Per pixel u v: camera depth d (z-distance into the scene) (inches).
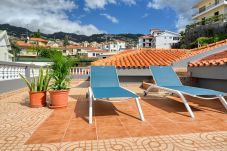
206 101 281.0
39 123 176.1
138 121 183.2
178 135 148.3
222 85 307.0
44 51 1898.4
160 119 189.9
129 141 137.0
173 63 463.8
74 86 480.1
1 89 312.8
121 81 463.8
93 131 155.9
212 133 152.3
